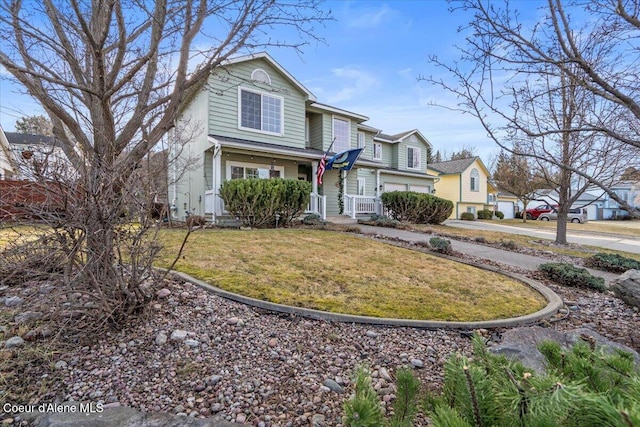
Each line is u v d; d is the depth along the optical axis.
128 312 2.70
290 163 13.48
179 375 2.20
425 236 10.46
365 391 1.18
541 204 29.91
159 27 3.34
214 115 11.17
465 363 1.16
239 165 12.08
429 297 4.15
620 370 1.21
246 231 8.72
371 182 18.19
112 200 2.48
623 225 23.02
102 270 2.56
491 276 5.49
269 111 12.55
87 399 1.93
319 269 5.04
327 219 13.24
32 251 2.38
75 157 2.49
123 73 3.84
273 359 2.49
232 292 3.62
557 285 5.35
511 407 0.99
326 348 2.73
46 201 2.28
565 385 0.93
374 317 3.35
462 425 0.91
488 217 25.97
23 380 2.04
